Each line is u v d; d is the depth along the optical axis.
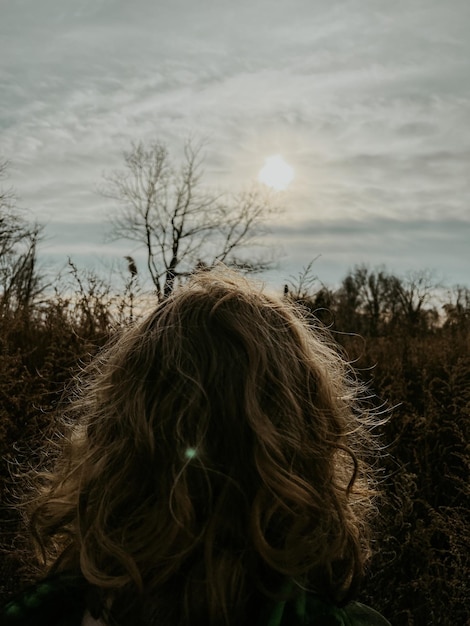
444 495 3.62
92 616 0.80
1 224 14.27
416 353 6.82
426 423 3.91
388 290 35.06
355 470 0.91
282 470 0.79
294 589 0.79
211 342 0.86
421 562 2.90
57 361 4.20
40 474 1.08
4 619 0.83
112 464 0.84
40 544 0.96
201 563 0.78
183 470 0.78
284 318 0.94
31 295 6.70
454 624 2.66
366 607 0.90
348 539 0.89
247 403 0.81
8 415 3.47
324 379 0.93
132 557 0.77
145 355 0.89
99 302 4.92
